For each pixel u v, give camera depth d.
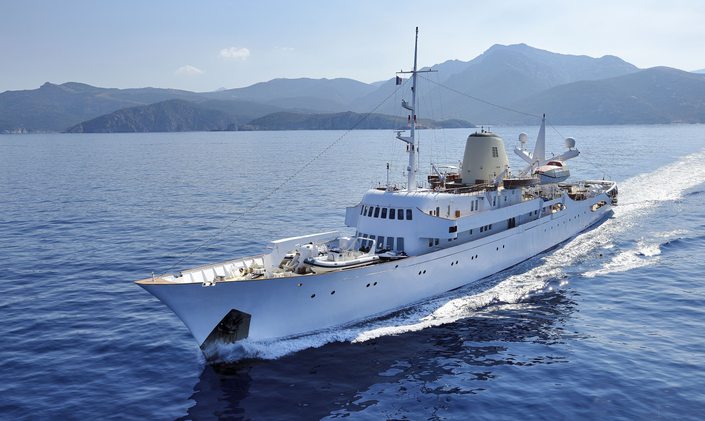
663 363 27.22
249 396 24.50
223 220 67.75
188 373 26.88
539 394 24.52
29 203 83.88
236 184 104.75
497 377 26.19
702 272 42.03
